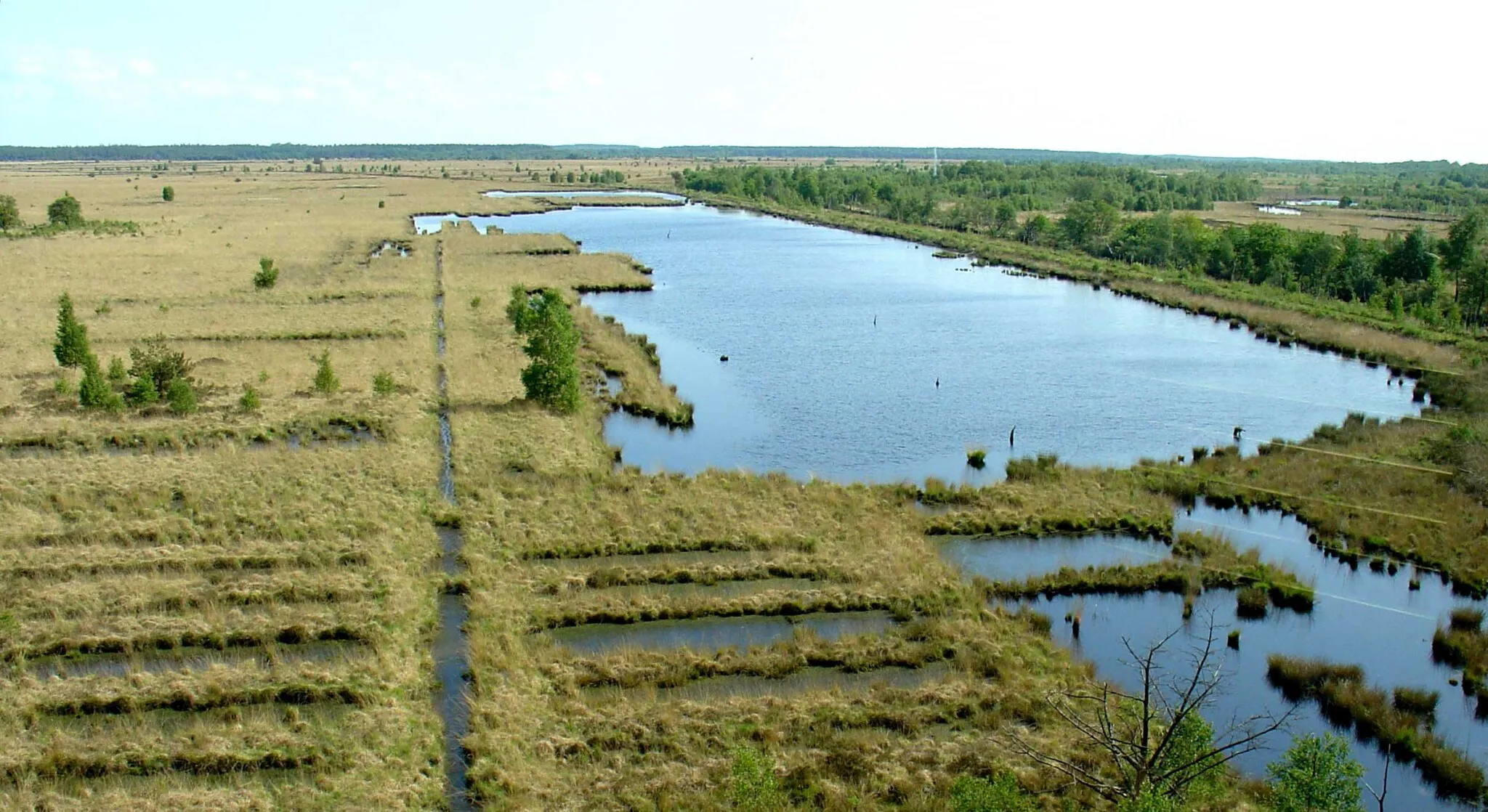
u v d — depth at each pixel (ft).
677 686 75.41
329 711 70.64
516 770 64.08
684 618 86.43
